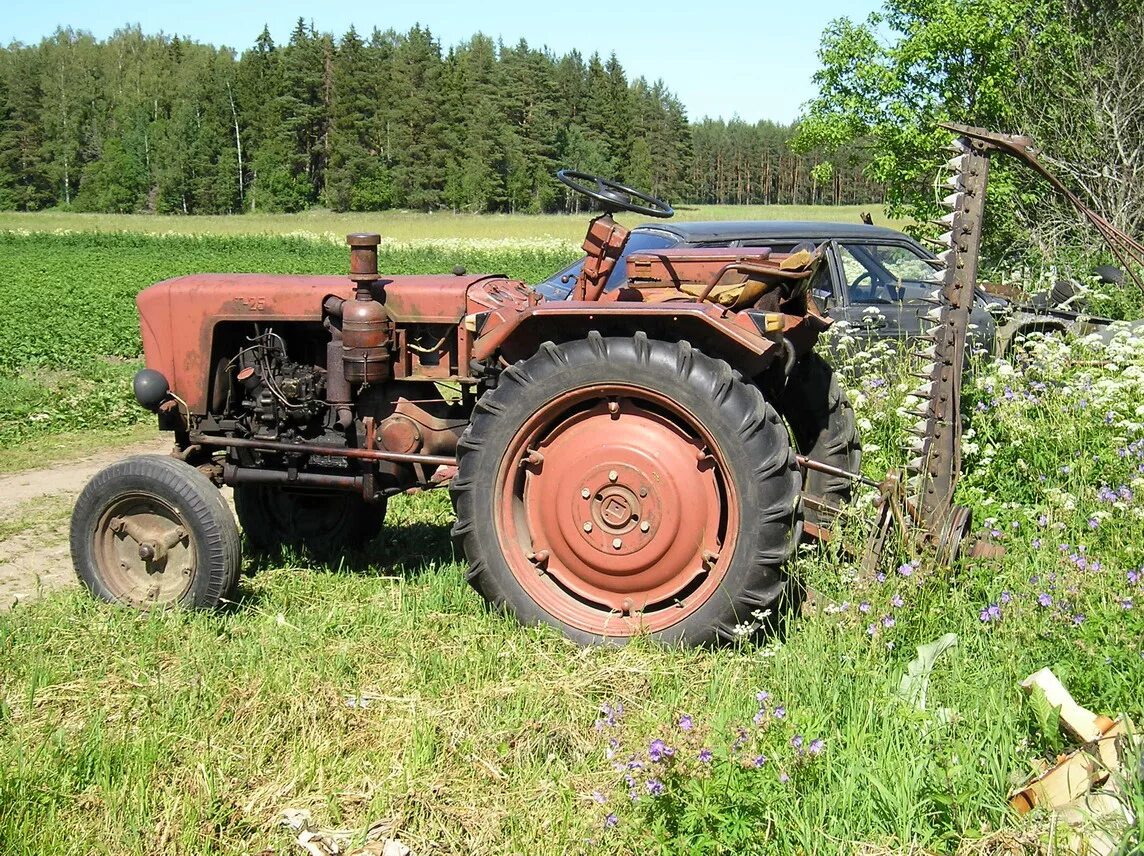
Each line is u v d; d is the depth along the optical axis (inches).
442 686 151.5
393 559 215.3
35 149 4077.3
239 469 196.7
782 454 156.7
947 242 162.2
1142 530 170.1
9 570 224.2
